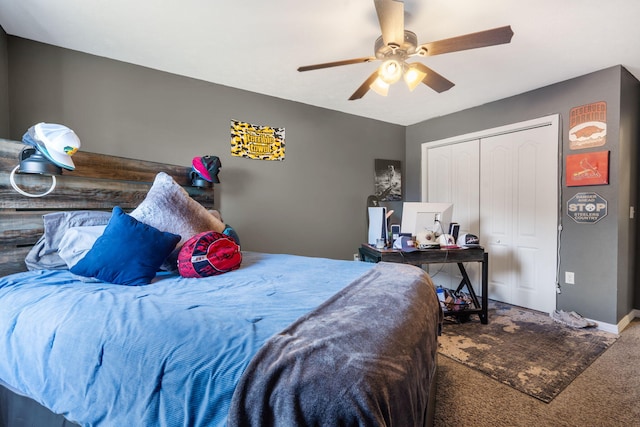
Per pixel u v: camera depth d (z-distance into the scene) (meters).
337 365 0.64
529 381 1.82
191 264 1.51
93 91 2.26
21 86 2.02
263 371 0.63
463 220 3.73
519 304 3.23
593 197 2.65
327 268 1.76
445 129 3.84
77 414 0.86
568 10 1.76
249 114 3.03
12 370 1.04
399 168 4.25
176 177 2.43
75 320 0.95
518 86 2.93
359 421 0.57
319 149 3.52
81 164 1.81
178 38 2.07
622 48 2.21
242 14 1.81
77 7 1.74
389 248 2.74
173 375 0.72
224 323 0.85
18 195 1.51
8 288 1.25
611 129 2.53
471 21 1.86
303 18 1.85
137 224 1.51
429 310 1.19
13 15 1.80
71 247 1.45
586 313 2.72
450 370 1.95
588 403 1.61
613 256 2.54
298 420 0.57
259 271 1.67
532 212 3.11
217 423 0.64
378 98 3.26
